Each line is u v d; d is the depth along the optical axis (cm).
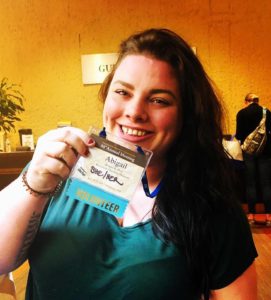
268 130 391
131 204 84
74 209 83
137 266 75
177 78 78
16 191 76
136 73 77
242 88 490
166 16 485
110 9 491
